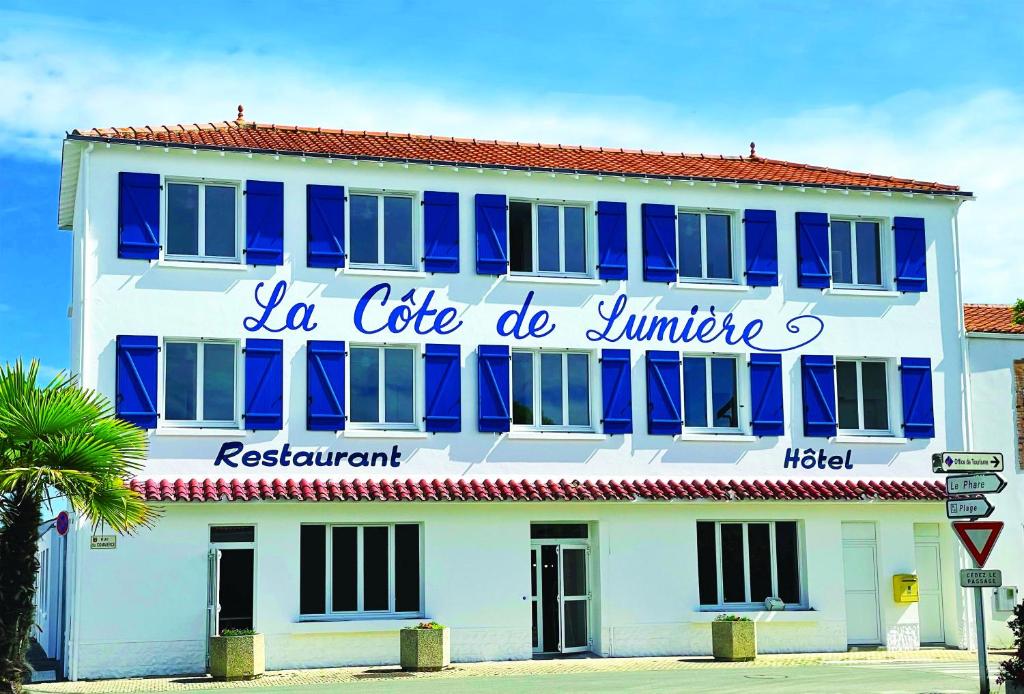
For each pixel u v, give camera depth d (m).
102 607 22.84
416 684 20.81
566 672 22.81
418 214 25.80
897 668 23.33
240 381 24.34
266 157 24.75
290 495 23.64
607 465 26.08
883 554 27.31
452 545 24.97
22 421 16.36
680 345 26.86
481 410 25.42
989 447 28.41
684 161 30.16
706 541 26.58
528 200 26.53
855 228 28.66
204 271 24.34
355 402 25.14
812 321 27.75
